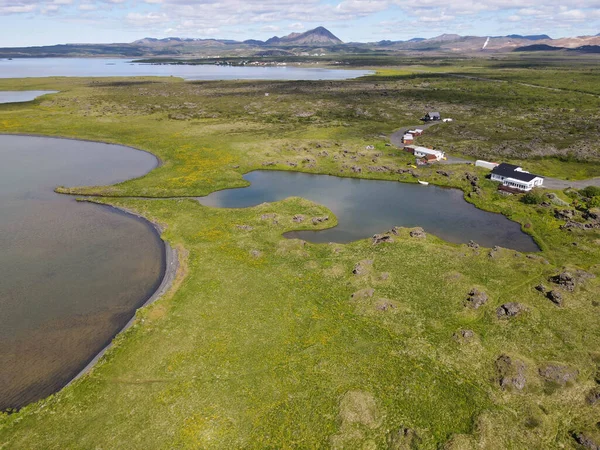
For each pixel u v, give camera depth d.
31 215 85.12
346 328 50.41
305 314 53.22
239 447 35.84
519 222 81.94
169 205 89.31
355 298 55.50
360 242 72.69
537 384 41.16
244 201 93.81
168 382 42.72
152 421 38.31
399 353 46.06
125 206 89.00
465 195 95.62
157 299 56.34
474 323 50.72
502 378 41.72
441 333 48.97
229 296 57.09
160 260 68.69
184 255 68.31
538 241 73.69
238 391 41.44
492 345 46.88
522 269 61.97
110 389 41.97
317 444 36.09
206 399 40.53
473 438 35.84
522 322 50.41
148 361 45.53
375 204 92.25
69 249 72.19
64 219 83.56
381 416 38.41
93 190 97.19
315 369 44.06
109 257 69.69
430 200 94.19
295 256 67.25
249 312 53.75
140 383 42.66
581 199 89.19
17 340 50.50
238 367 44.59
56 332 51.97
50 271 65.50
